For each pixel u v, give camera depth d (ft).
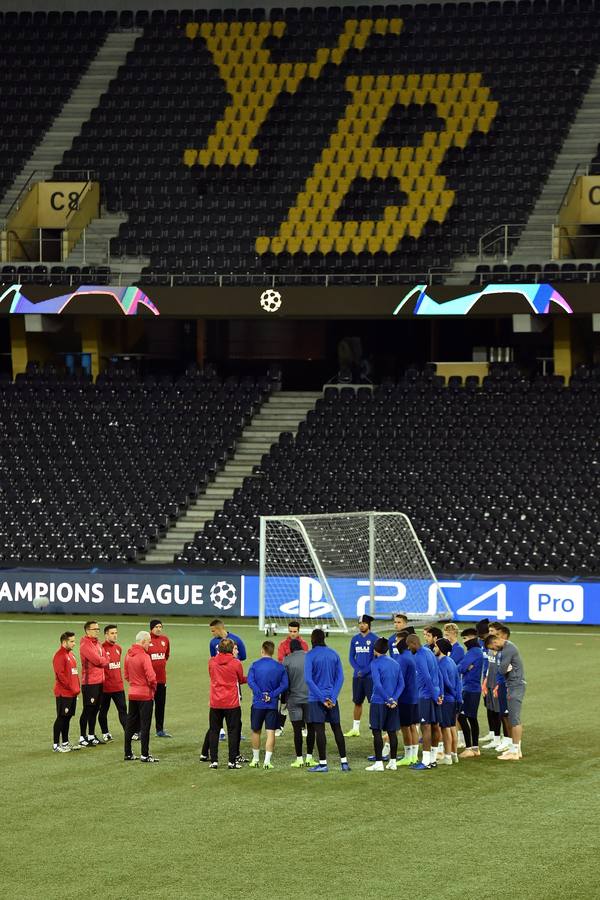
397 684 185.78
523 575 362.94
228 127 528.63
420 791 173.68
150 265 483.92
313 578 369.71
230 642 188.96
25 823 156.66
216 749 187.93
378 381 491.31
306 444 434.71
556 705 237.25
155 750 200.85
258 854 143.33
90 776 182.19
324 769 186.09
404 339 488.85
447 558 380.37
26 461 438.40
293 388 497.87
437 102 526.16
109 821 157.58
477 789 174.81
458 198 490.08
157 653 209.87
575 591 358.64
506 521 391.65
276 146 520.42
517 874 135.95
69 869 137.69
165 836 150.71
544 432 424.05
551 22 547.49
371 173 505.25
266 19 581.12
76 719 226.38
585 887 131.64
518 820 158.20
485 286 432.25
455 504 402.11
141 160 519.19
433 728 191.72
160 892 129.90
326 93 534.78
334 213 493.36
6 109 542.16
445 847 146.20
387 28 558.15
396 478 415.03
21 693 249.14
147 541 404.16
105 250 489.67
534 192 485.97
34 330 458.09
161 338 500.33
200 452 437.99
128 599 379.35
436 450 423.64
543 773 184.85
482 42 545.85
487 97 524.52
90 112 538.47
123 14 579.48
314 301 444.14
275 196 500.74
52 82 551.59
